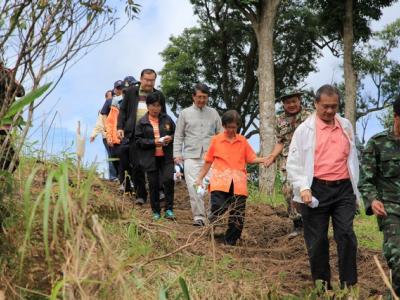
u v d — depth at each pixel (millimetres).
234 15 28094
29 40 4086
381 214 5555
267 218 9742
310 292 5094
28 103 3748
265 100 19188
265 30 19422
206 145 9016
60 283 3158
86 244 3422
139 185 9586
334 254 8164
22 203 3986
